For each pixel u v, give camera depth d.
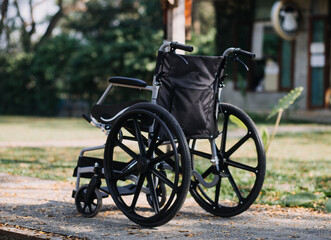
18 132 12.92
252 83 16.39
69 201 4.57
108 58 18.25
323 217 4.04
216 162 3.86
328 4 15.17
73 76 18.89
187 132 3.70
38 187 5.31
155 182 4.04
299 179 6.21
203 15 24.52
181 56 3.57
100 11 24.41
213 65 3.74
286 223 3.79
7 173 6.31
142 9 23.56
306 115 14.86
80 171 4.06
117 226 3.64
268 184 5.81
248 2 16.14
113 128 3.76
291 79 15.80
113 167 3.94
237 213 3.91
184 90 3.65
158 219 3.51
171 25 6.39
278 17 14.68
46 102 20.52
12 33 23.55
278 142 10.15
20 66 20.98
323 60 15.35
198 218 3.96
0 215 3.92
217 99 3.86
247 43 16.27
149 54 18.11
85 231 3.46
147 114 3.54
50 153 8.68
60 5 24.34
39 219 3.82
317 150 9.08
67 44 19.88
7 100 21.36
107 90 3.94
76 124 15.88
